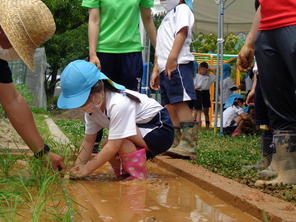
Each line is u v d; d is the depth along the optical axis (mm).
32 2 2432
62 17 17844
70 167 3449
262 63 3055
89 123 3381
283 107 3021
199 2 11156
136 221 2105
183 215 2262
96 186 2953
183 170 3461
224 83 10625
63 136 6266
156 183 3109
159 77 4641
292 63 2854
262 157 3715
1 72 2869
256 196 2465
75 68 3023
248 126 8492
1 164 2996
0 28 2424
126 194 2721
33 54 2484
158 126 3387
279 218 2059
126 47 4383
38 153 3041
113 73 4449
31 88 12008
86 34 20156
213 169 3637
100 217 2150
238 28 13062
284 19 2904
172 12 4484
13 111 2963
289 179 2953
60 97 3082
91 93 3041
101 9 4352
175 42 4262
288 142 2973
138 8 4453
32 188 2660
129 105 3104
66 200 2375
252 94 4691
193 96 4281
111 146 3098
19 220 1986
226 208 2451
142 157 3201
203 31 13430
